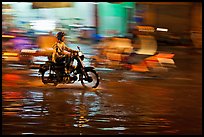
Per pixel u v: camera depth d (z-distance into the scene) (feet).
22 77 39.04
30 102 27.43
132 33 70.18
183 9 72.08
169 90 33.35
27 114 23.94
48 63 34.24
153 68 47.47
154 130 20.79
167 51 63.52
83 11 71.41
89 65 48.42
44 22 71.31
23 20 70.28
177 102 28.27
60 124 21.68
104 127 21.18
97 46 64.23
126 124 21.88
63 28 71.61
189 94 31.60
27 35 69.05
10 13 69.67
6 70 43.45
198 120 23.02
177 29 70.79
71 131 20.33
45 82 34.45
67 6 71.41
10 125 21.33
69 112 24.58
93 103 27.43
